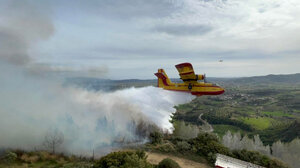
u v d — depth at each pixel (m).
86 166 27.77
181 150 37.62
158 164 29.17
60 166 29.98
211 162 33.41
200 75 38.50
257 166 29.91
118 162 24.91
